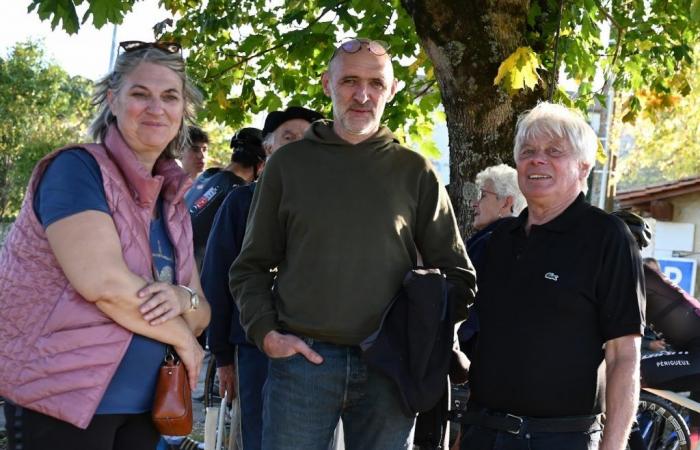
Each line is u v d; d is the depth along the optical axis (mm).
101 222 2764
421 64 7637
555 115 3395
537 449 3223
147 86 2939
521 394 3260
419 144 9102
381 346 3260
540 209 3410
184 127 3166
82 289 2709
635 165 23156
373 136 3484
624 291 3186
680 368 5570
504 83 5465
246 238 3572
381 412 3361
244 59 8641
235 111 8828
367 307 3312
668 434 6059
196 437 6703
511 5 5746
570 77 8266
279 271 3475
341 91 3432
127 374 2832
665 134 21062
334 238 3326
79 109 32281
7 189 30703
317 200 3367
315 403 3354
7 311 2766
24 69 31328
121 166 2912
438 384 3279
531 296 3291
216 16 8742
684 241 18219
